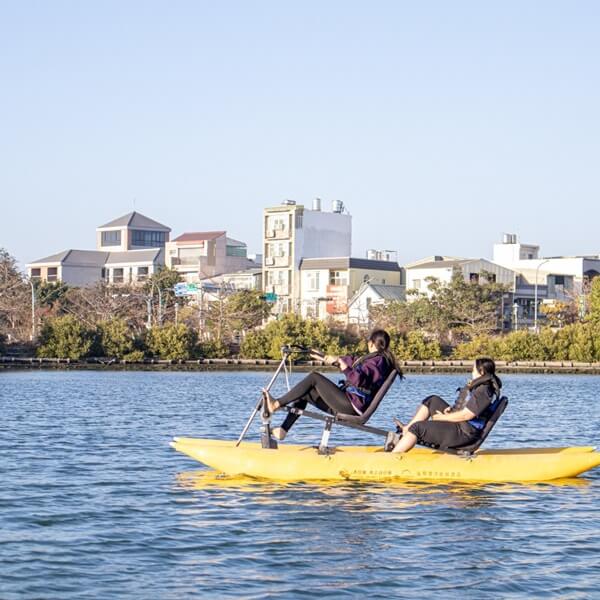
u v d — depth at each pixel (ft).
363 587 36.81
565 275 386.11
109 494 54.44
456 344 326.85
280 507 50.31
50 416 110.01
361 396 56.80
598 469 61.87
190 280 449.89
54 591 36.14
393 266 382.63
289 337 306.76
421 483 56.44
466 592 36.29
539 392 186.19
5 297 343.87
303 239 386.73
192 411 122.31
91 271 482.69
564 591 36.45
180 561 40.22
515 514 49.11
